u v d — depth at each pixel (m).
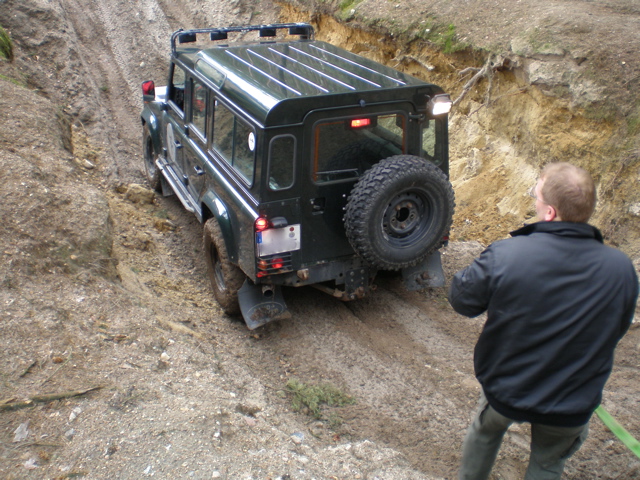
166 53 11.64
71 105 9.45
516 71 7.05
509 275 2.32
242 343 4.88
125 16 12.33
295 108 4.19
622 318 2.32
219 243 5.06
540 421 2.39
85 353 3.77
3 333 3.70
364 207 4.21
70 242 4.80
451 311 5.42
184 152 6.30
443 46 7.98
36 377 3.47
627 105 5.75
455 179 7.92
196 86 5.70
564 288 2.27
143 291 5.02
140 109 10.16
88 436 3.12
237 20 12.93
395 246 4.48
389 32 8.85
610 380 4.35
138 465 3.00
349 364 4.64
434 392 4.30
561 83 6.37
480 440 2.78
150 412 3.37
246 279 4.99
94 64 10.98
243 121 4.51
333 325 5.17
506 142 7.41
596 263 2.28
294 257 4.61
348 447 3.54
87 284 4.48
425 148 4.85
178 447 3.15
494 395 2.46
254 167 4.35
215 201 5.11
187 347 4.23
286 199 4.41
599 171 6.00
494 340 2.44
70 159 6.52
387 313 5.39
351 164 4.54
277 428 3.63
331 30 10.81
